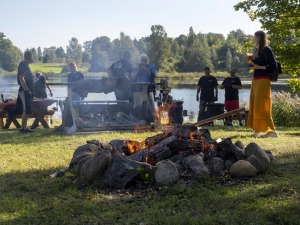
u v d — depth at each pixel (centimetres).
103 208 456
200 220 410
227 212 430
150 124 1074
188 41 10594
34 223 425
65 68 8700
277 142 781
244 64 8712
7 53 10188
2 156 747
